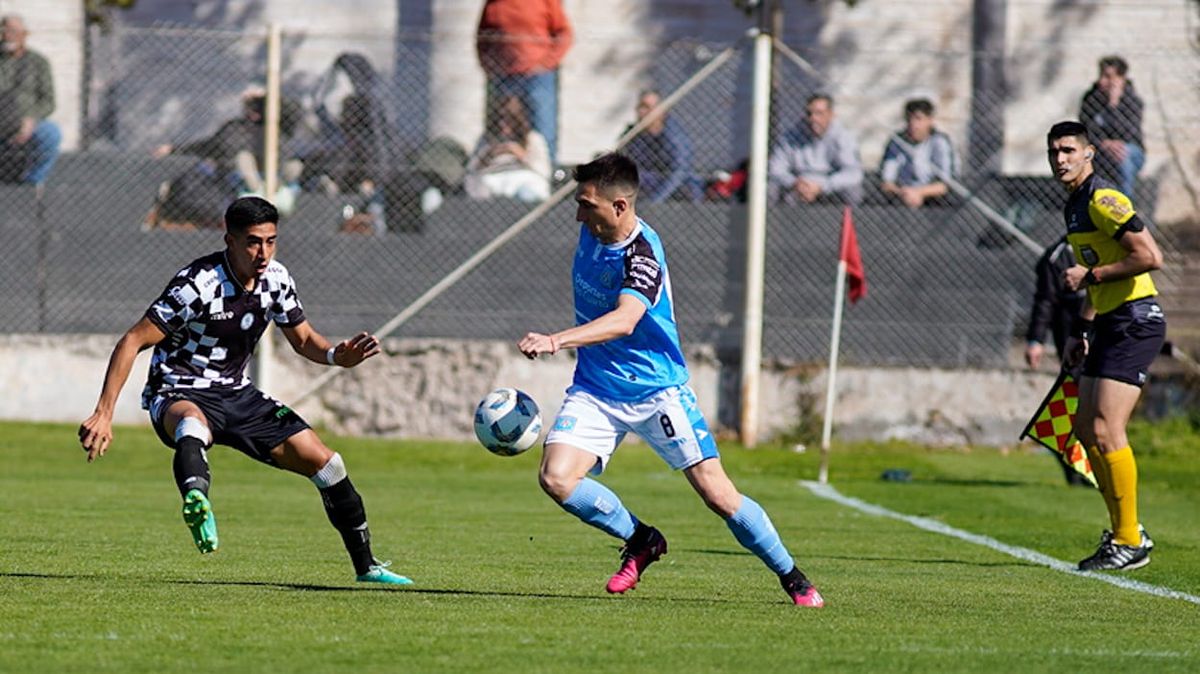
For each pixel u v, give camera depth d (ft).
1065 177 111.55
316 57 208.03
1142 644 73.26
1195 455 199.72
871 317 205.05
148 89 207.00
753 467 188.55
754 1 214.48
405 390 204.33
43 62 203.41
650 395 83.51
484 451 196.54
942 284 204.23
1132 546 107.86
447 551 110.32
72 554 101.60
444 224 202.90
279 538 116.26
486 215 203.00
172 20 255.70
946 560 112.47
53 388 203.72
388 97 204.85
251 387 89.20
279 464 88.89
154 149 207.21
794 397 205.36
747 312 202.08
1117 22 247.09
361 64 202.49
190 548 107.55
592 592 89.04
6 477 165.37
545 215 203.21
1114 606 88.48
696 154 207.62
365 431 204.54
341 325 203.00
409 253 202.90
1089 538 130.00
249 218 86.02
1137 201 201.77
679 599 86.79
